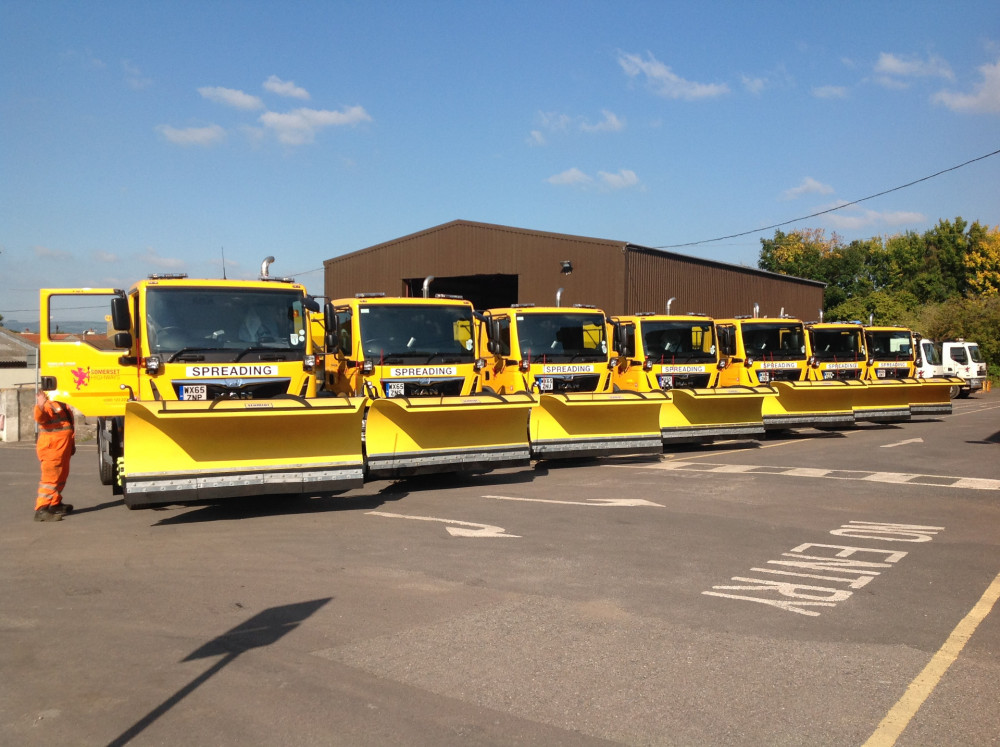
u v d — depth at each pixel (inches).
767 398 738.2
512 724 171.3
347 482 393.4
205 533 361.4
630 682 192.9
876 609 247.8
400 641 220.5
